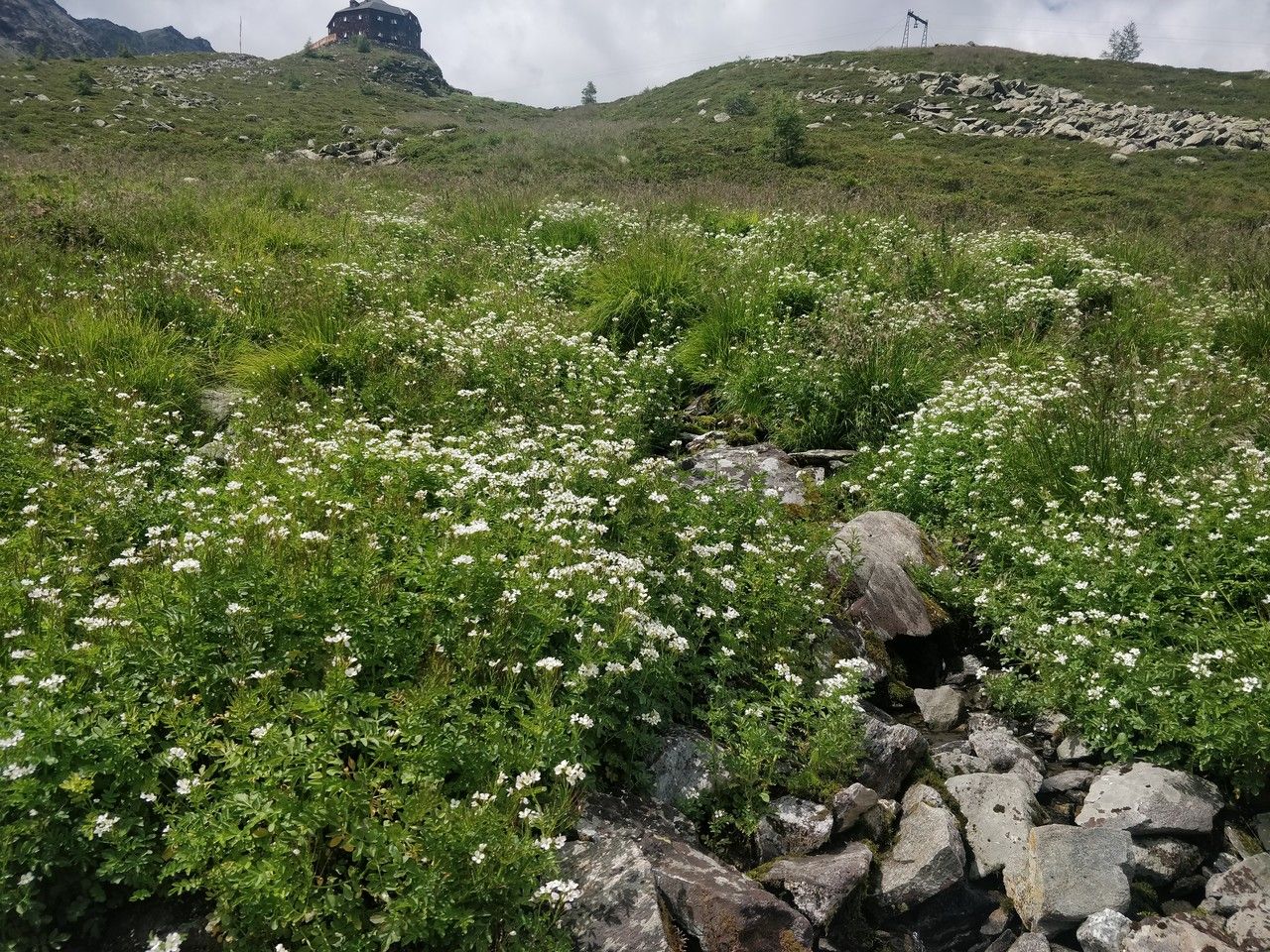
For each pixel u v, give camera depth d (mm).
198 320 8812
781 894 3387
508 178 25453
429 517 4559
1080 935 3328
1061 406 7078
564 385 8164
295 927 2578
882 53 68812
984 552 5707
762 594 4578
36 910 2627
